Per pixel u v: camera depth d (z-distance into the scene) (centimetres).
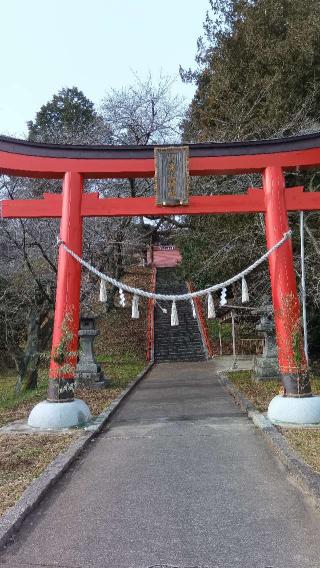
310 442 658
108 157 936
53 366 862
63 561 359
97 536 402
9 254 1611
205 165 938
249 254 1484
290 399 805
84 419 841
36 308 1559
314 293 1404
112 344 2458
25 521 437
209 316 889
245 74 1677
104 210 931
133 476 564
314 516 432
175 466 600
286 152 933
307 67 1553
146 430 820
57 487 532
